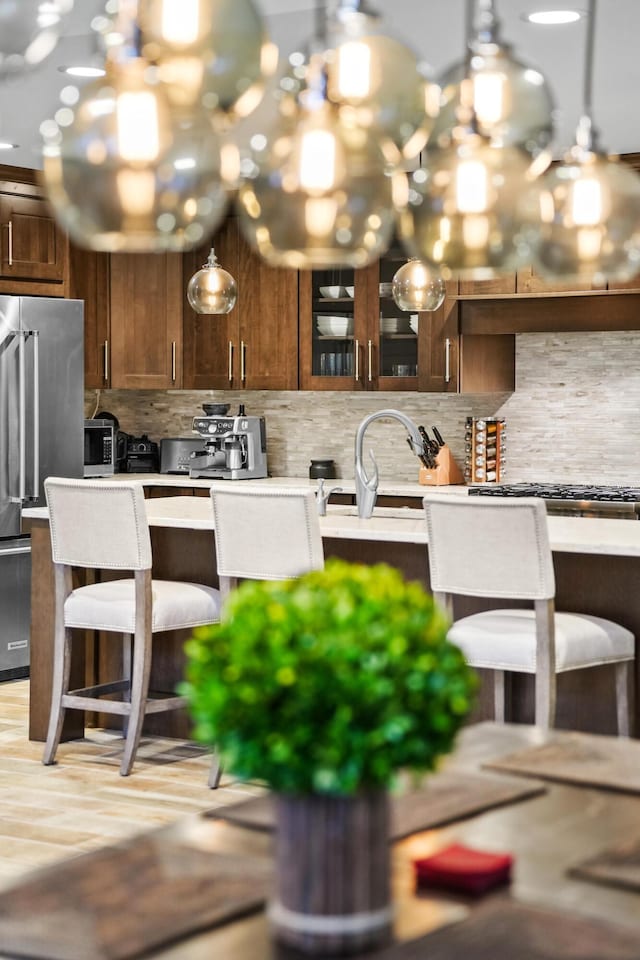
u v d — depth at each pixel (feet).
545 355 23.29
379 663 4.64
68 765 16.25
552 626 13.04
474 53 6.44
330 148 5.56
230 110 6.24
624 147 20.03
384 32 6.57
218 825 6.04
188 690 4.82
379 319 23.44
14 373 21.83
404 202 6.05
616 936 4.71
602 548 13.28
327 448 25.43
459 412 24.11
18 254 22.98
